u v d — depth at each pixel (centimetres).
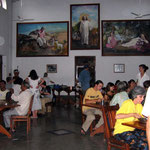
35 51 1375
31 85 785
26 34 1379
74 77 1348
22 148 459
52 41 1363
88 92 579
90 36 1338
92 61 1339
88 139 527
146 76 688
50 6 1370
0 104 522
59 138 536
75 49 1344
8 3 1327
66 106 1155
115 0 1328
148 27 1309
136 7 1316
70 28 1348
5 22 1284
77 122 731
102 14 1334
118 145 336
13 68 1385
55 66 1362
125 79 1322
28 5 1384
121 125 339
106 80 1330
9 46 1340
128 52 1319
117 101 456
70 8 1345
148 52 1309
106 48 1329
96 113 571
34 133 584
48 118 802
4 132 537
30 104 581
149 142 184
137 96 332
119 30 1322
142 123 303
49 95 969
